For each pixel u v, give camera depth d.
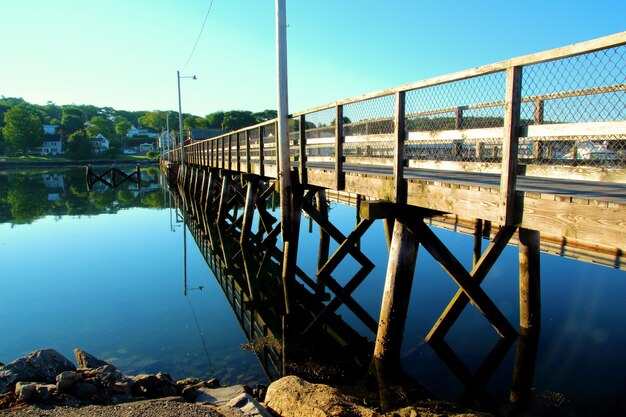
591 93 3.14
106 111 166.25
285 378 4.54
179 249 14.13
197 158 24.11
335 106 6.11
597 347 5.88
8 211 22.56
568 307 7.50
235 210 17.22
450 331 6.62
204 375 5.70
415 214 4.96
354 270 10.66
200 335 6.97
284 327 6.92
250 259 11.20
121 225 18.86
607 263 6.87
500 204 3.60
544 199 3.36
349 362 5.71
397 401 4.68
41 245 14.41
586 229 3.09
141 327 7.34
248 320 7.56
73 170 64.56
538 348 5.85
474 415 4.25
